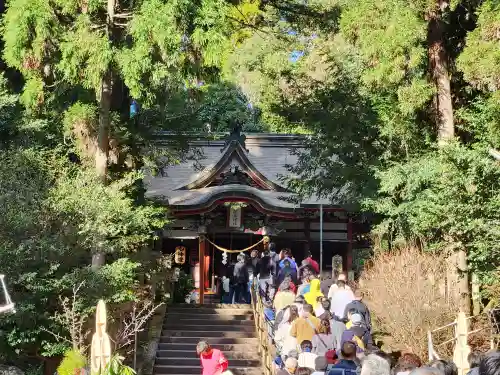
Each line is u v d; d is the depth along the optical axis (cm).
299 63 3164
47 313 1716
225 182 3244
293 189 2814
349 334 1456
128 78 1836
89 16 1927
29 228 1720
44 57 1947
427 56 2198
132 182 2002
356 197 2467
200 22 1869
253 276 2650
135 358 1955
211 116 4681
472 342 1781
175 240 3516
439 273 1958
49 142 2189
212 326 2425
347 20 2119
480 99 1869
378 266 2030
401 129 2327
